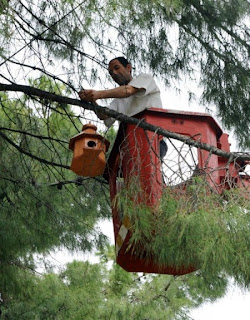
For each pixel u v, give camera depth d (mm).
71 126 6719
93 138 5008
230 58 7027
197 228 4309
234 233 4332
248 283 4293
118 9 5672
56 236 7539
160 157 4973
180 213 4414
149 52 6527
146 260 5000
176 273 5156
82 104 5254
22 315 7566
